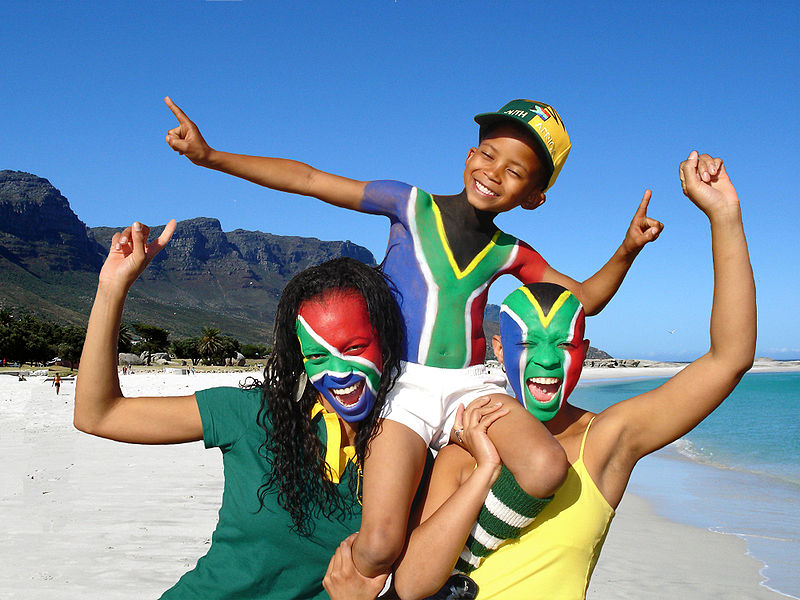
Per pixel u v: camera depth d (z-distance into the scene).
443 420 2.90
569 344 2.79
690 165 2.70
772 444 22.11
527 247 3.40
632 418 2.69
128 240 2.66
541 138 3.10
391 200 3.24
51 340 94.00
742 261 2.62
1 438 17.98
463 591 2.48
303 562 2.61
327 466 2.60
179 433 2.69
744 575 7.77
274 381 2.65
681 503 12.23
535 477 2.40
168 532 8.20
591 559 2.65
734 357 2.60
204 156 3.06
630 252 3.37
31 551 7.38
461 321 3.12
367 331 2.54
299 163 3.35
